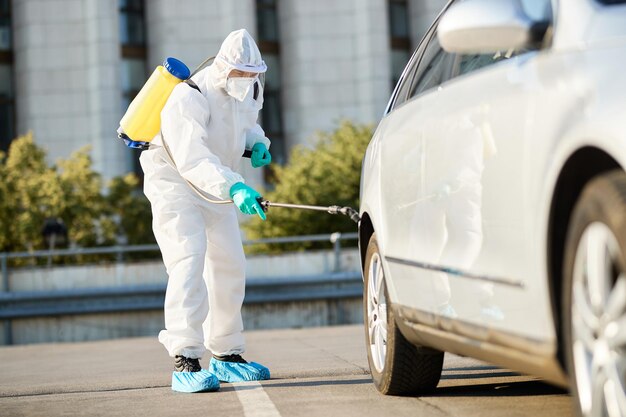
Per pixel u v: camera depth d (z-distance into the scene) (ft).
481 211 17.99
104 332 95.14
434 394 25.95
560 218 15.65
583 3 16.42
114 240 131.85
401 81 25.95
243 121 30.60
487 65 19.20
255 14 205.05
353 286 94.94
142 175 194.39
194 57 196.34
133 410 26.14
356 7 202.80
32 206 127.54
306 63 202.08
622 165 13.41
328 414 23.48
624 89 14.11
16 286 98.07
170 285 29.60
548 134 15.48
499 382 27.61
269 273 97.40
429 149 20.79
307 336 55.62
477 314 18.42
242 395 27.89
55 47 193.67
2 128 195.62
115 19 193.57
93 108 192.65
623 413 13.84
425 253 20.98
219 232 31.09
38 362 47.42
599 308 14.21
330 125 201.87
